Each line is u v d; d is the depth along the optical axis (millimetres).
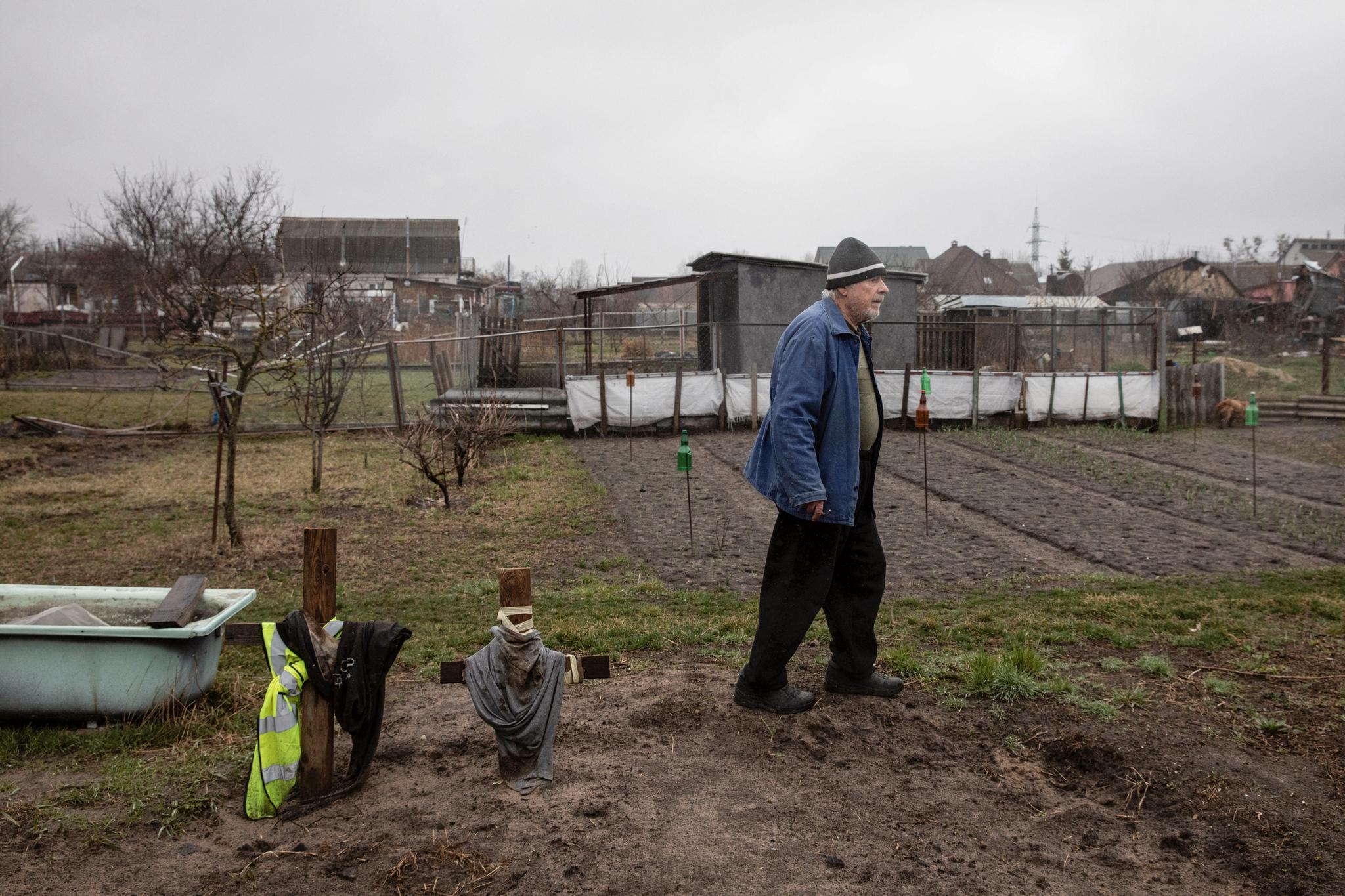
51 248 62312
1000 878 3074
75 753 4102
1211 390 20391
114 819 3373
